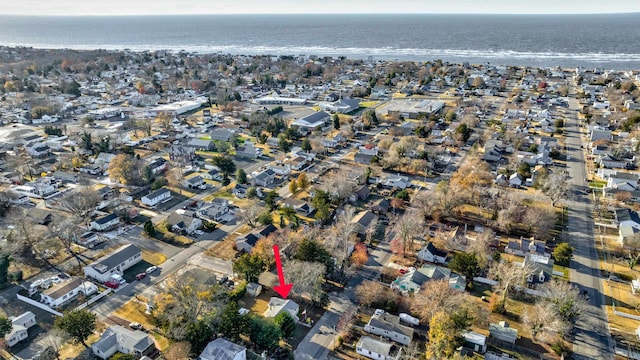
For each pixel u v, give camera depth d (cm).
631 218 9862
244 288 7619
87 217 10381
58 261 8812
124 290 7931
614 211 10500
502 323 6925
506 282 7369
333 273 8381
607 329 6975
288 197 11738
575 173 13225
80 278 7944
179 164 13550
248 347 6456
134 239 9650
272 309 7081
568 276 8294
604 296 7750
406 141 14925
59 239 9381
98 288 7981
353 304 7581
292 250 8712
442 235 9606
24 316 7006
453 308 6762
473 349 6512
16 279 8144
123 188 12338
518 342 6688
